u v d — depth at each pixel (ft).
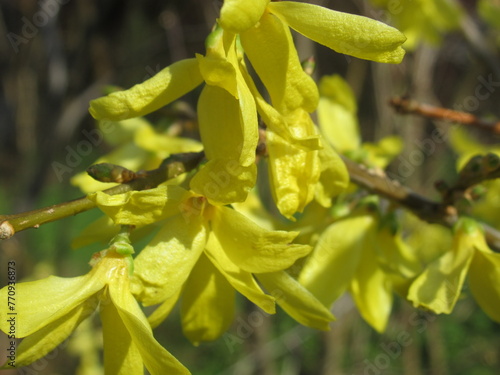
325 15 0.43
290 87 0.45
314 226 0.59
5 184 1.68
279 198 0.46
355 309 1.20
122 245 0.45
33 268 1.22
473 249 0.54
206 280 0.50
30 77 1.21
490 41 1.12
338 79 0.64
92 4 1.12
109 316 0.44
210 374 1.52
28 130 1.22
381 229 0.59
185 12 1.52
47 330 0.43
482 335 1.56
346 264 0.57
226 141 0.45
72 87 1.14
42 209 0.44
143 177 0.46
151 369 0.42
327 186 0.48
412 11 0.86
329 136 0.64
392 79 1.16
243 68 0.45
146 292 0.44
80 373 1.28
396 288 0.57
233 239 0.45
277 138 0.46
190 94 1.46
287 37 0.44
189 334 0.51
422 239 1.14
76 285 0.44
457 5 0.93
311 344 1.43
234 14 0.41
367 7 1.06
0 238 0.42
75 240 0.52
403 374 1.42
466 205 0.57
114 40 1.28
